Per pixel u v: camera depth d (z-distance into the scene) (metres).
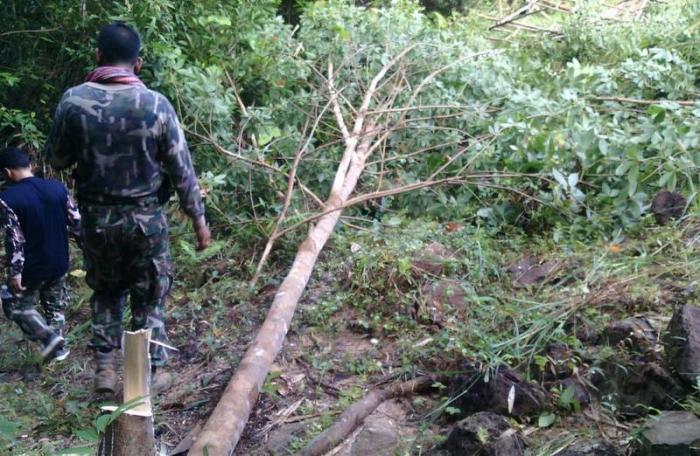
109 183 3.63
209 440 3.18
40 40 6.59
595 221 4.98
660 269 4.19
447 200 5.57
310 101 6.33
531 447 3.06
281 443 3.43
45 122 6.59
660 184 5.11
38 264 4.25
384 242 4.97
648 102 6.30
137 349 2.91
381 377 3.83
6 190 4.19
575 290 4.09
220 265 5.21
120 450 2.81
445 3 11.09
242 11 6.59
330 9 7.08
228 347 4.31
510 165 5.54
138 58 3.81
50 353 4.32
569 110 5.92
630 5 10.35
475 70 6.67
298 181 5.53
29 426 3.79
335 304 4.45
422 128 6.07
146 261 3.79
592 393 3.31
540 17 11.33
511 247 4.96
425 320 4.20
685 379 3.09
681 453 2.66
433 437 3.28
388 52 6.93
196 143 5.89
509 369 3.42
